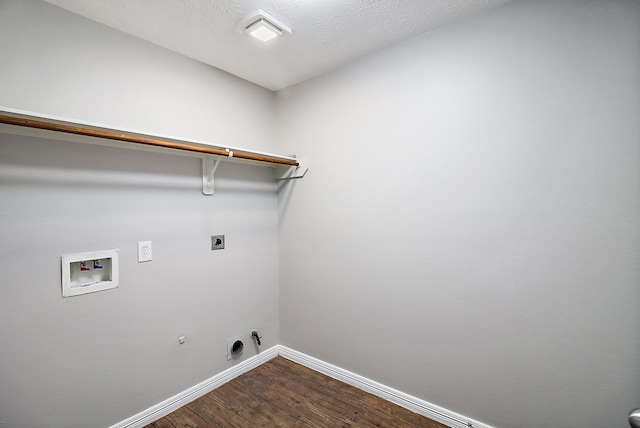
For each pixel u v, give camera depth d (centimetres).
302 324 230
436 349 166
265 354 235
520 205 139
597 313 123
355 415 171
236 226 214
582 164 125
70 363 141
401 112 174
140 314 165
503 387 146
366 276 192
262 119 234
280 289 244
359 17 149
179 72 182
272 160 206
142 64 166
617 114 117
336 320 209
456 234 157
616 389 120
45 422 135
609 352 121
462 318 156
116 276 155
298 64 199
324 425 163
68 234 140
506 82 141
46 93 135
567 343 129
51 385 136
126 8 139
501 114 143
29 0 130
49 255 135
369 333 192
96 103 149
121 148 156
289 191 236
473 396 154
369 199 189
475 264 152
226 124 208
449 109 158
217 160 188
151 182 169
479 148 149
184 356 185
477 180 150
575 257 127
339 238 205
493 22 143
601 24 120
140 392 165
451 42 156
